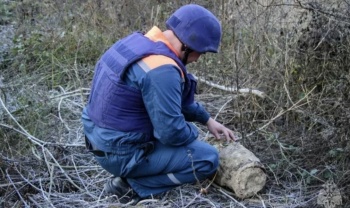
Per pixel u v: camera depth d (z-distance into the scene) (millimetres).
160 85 3494
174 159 3768
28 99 5117
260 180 3871
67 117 4949
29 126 4699
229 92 5168
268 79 4977
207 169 3834
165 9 6453
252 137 4500
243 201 3859
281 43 5020
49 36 6270
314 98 4633
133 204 3836
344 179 3941
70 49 6141
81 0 6926
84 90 5379
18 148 4465
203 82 5383
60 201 3893
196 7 3656
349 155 4121
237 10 5531
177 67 3549
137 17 6480
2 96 5230
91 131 3807
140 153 3717
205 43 3619
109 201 3859
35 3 7020
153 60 3527
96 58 6055
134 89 3600
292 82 4859
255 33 5184
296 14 5020
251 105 4836
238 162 3852
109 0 6602
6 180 4090
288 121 4652
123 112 3670
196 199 3855
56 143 4453
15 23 6977
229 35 5555
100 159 3801
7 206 3842
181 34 3611
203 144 3842
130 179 3865
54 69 5855
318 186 4000
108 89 3668
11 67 5914
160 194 3910
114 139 3686
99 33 6371
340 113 4383
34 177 4117
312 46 4840
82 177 4168
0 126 4578
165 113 3525
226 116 4934
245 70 5141
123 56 3631
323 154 4219
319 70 4801
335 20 4477
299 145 4406
